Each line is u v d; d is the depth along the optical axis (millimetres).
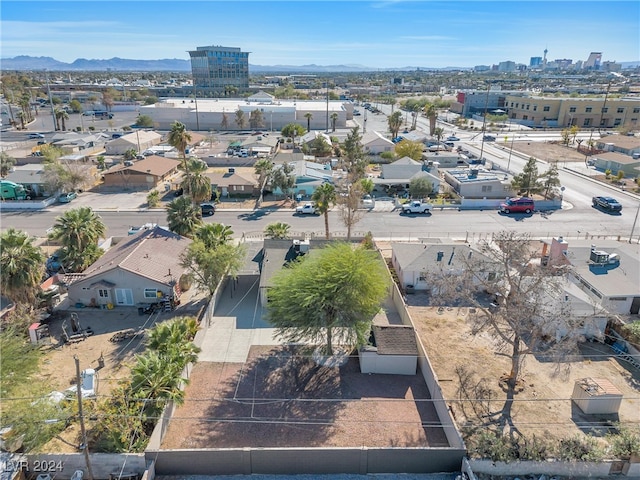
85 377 26391
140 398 22688
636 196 67750
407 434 24156
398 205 63906
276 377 28781
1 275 31672
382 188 70562
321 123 135125
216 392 27250
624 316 33406
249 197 68062
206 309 37156
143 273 37281
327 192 47969
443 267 39281
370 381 28516
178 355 26000
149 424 23828
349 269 28906
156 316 36188
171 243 43438
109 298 37562
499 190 66812
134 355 30812
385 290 31797
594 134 122812
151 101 172500
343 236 51969
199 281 38656
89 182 72812
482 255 38000
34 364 25625
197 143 105875
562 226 56094
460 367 29703
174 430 24141
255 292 40000
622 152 92188
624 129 122062
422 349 29141
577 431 24328
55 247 48438
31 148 98812
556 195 64562
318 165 78938
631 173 78562
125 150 94562
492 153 98875
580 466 21672
